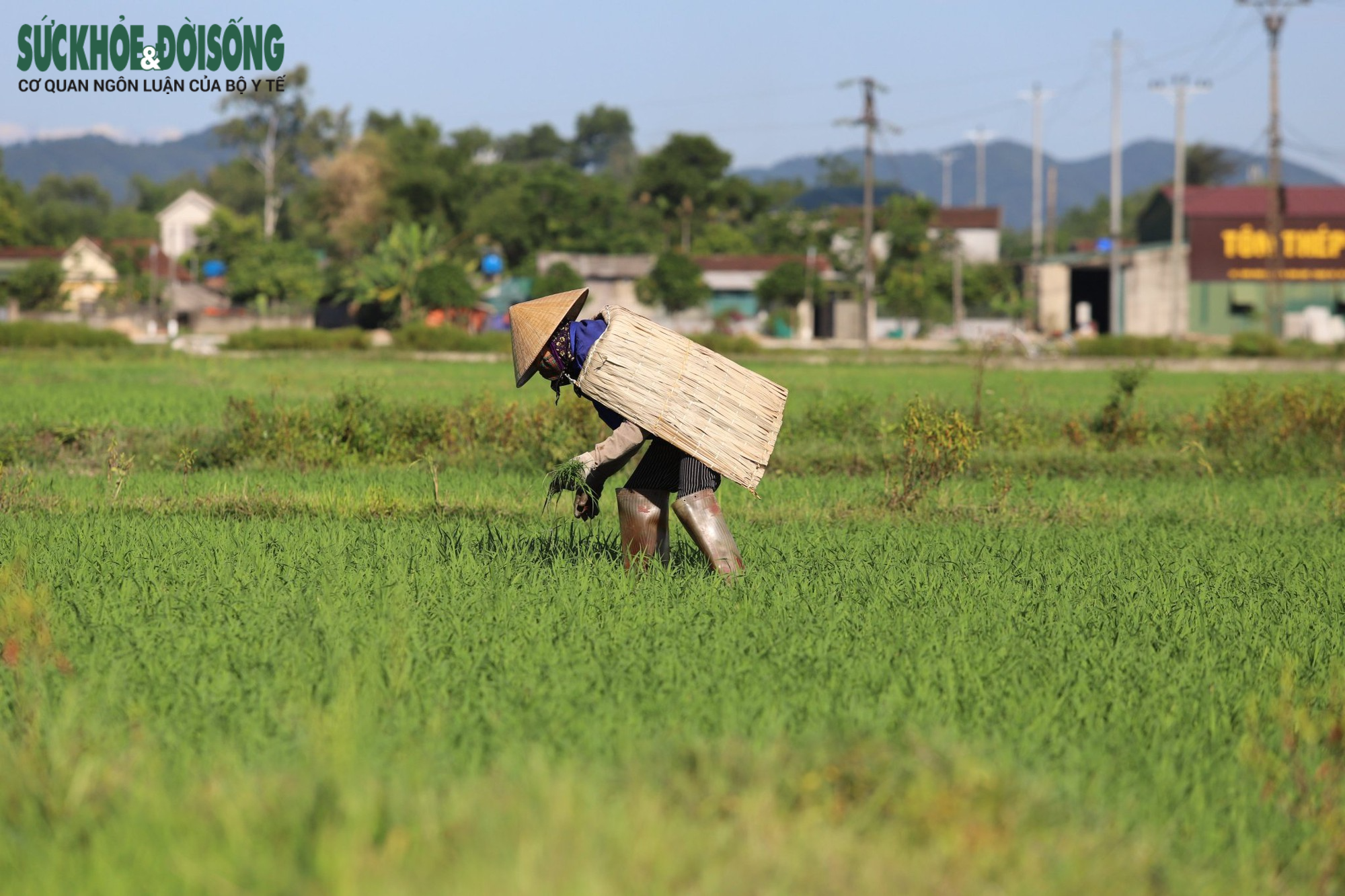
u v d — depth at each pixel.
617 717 9.76
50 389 54.31
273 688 10.35
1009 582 16.33
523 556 17.19
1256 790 8.99
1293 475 33.44
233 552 17.45
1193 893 7.25
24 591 13.59
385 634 12.23
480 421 35.03
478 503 24.14
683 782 7.75
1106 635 13.52
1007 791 7.71
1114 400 40.28
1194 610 14.87
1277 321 130.50
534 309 15.97
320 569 15.94
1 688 10.28
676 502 15.88
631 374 15.43
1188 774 9.18
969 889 6.67
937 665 11.70
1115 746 9.70
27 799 7.89
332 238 188.38
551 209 199.75
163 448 32.62
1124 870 7.22
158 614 13.44
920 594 15.27
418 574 15.74
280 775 7.94
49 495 24.45
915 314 171.75
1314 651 12.98
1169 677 11.78
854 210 186.00
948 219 193.88
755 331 174.75
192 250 194.38
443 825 7.02
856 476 31.77
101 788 8.06
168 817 7.27
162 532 19.31
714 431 15.51
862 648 12.37
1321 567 18.50
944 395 55.62
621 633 12.69
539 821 6.93
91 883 6.74
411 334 107.19
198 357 97.25
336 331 110.44
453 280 149.62
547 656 11.64
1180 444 38.28
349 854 6.42
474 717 9.66
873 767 7.85
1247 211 157.50
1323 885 7.75
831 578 16.14
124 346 101.69
